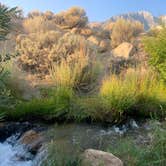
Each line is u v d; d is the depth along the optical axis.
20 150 5.30
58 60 9.57
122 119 6.61
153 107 6.85
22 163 4.88
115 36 15.28
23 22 15.59
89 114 6.54
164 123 5.08
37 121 6.54
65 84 8.27
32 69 9.64
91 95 7.73
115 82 7.23
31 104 6.77
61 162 4.00
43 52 9.69
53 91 7.52
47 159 4.23
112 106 6.62
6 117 6.46
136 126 6.30
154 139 4.41
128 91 6.94
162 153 4.06
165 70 8.09
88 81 8.55
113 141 5.34
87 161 3.94
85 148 4.97
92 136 5.62
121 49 12.29
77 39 10.56
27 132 5.70
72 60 9.14
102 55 12.05
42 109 6.66
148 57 9.02
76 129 6.06
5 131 6.11
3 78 4.52
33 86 8.25
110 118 6.55
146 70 8.29
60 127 6.18
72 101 6.96
